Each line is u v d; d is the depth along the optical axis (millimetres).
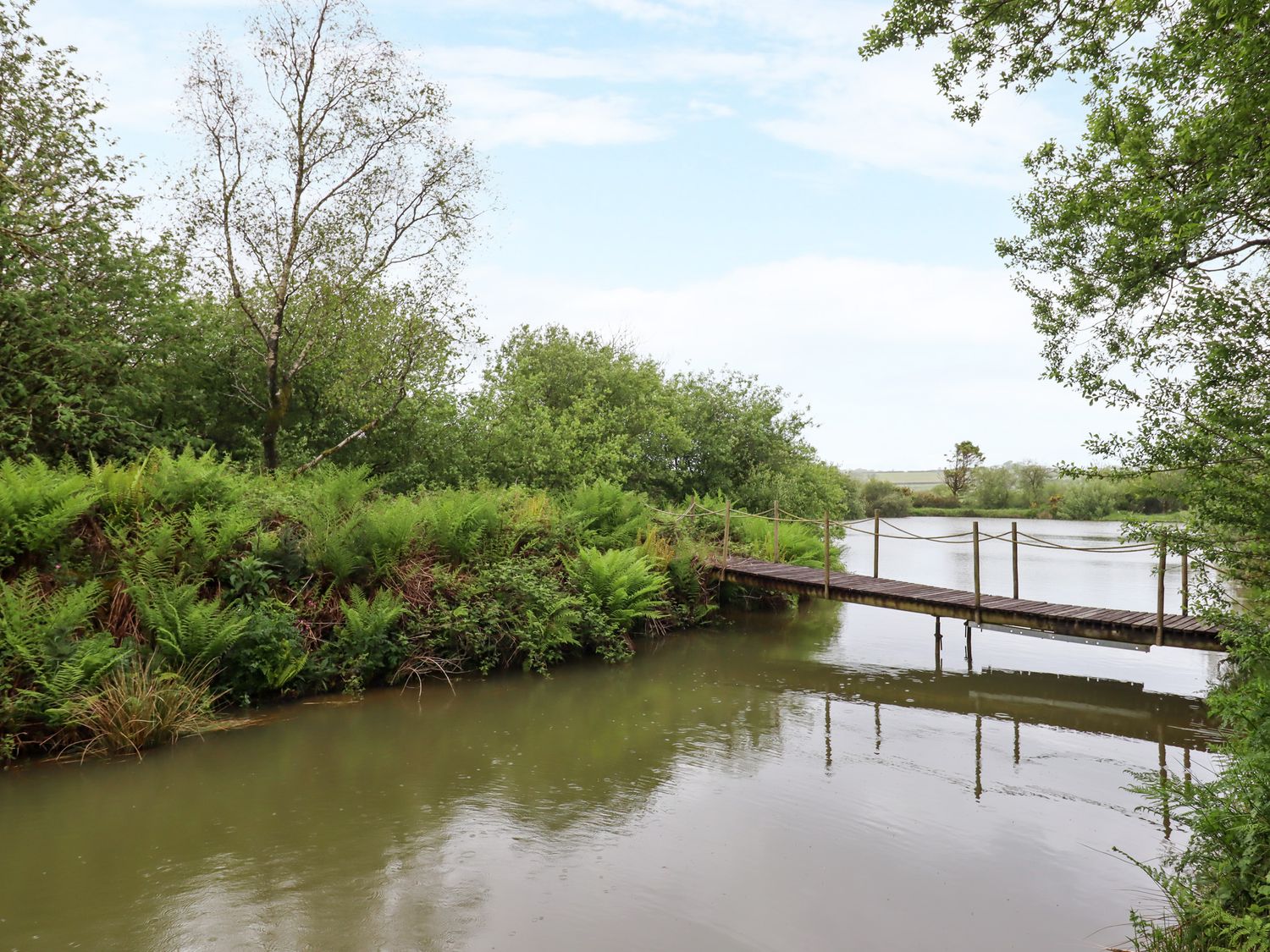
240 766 7547
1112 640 11258
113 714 7805
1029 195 8266
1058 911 5039
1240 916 4312
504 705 9883
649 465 23672
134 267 13914
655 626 14633
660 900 5121
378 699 9961
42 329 12305
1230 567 6246
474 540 12359
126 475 10086
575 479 19000
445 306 16844
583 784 7207
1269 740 5211
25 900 5027
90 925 4746
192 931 4691
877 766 7816
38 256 11883
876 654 13461
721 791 7074
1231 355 6027
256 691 9500
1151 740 8789
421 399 17547
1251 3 4742
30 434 11898
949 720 9531
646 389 24922
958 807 6766
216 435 16609
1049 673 12102
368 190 16031
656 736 8703
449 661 11086
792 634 15352
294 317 16562
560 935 4688
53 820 6277
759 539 19969
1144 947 4516
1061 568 27391
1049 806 6828
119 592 8938
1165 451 6258
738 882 5391
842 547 25156
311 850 5793
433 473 17703
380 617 10438
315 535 10844
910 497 64312
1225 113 5273
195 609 8719
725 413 26000
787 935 4730
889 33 7844
